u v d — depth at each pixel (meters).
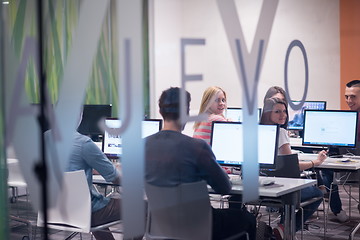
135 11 2.73
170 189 3.19
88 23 2.55
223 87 3.33
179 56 3.01
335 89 6.30
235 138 3.86
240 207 3.83
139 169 2.80
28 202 2.54
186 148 3.24
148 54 2.81
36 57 2.40
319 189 4.65
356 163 5.04
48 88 2.43
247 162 3.40
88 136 3.44
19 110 2.44
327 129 5.50
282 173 4.19
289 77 4.29
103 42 2.60
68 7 2.50
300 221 4.40
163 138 3.13
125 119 2.70
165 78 2.93
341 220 5.31
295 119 5.61
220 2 3.14
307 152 5.83
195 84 3.12
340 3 6.25
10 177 2.50
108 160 3.49
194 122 3.46
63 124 2.48
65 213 3.04
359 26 6.51
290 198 3.95
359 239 4.89
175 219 3.21
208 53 3.15
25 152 2.46
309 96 6.10
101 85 2.62
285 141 4.20
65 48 2.49
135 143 2.77
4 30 2.41
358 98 5.80
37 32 2.40
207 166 3.37
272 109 4.13
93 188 3.71
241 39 3.26
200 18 3.08
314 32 5.82
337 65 6.21
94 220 3.43
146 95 2.84
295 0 5.43
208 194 3.44
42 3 2.41
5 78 2.43
